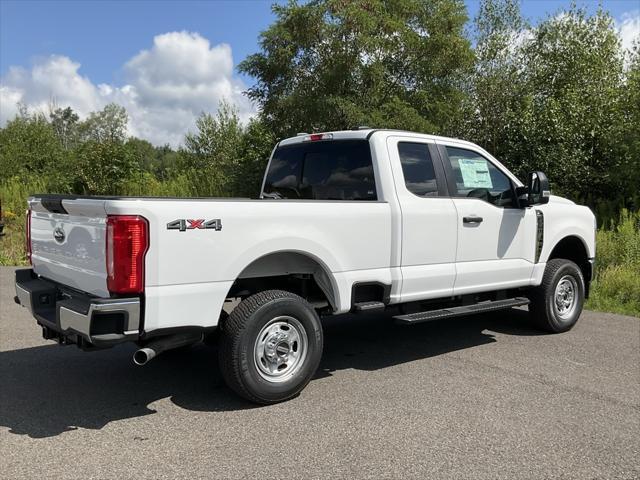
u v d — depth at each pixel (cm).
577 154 1595
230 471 346
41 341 632
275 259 480
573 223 702
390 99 1445
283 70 1479
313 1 1406
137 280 384
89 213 404
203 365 557
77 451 372
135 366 552
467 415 432
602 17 1720
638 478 341
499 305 605
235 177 1838
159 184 2038
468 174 595
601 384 505
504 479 338
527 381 512
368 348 623
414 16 1473
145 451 372
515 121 1664
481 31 1664
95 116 5456
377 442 386
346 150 557
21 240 1400
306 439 390
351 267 494
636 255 1064
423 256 541
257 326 438
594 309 847
